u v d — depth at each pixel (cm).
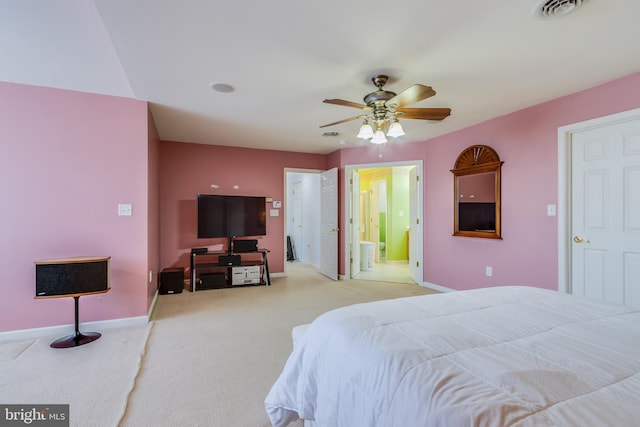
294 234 819
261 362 238
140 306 319
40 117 284
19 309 277
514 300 170
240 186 535
